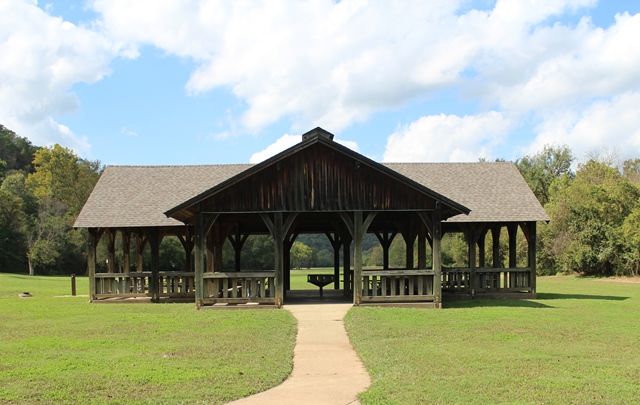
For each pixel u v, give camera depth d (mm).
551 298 21750
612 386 7875
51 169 72688
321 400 7289
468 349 10586
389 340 11570
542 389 7707
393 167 25234
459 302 19812
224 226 21797
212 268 20875
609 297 22266
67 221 60500
